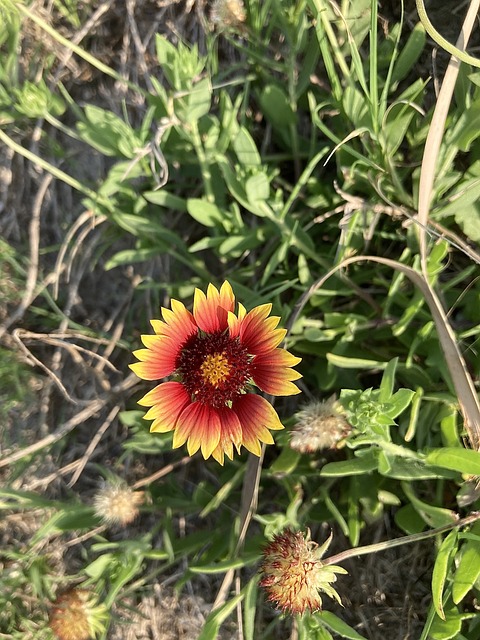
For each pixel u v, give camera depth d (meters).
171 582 0.22
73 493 0.22
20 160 0.22
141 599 0.22
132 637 0.22
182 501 0.20
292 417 0.19
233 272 0.20
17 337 0.20
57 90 0.22
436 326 0.16
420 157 0.19
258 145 0.22
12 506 0.18
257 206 0.18
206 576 0.21
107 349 0.21
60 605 0.19
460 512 0.18
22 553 0.21
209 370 0.16
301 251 0.19
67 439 0.22
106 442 0.22
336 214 0.20
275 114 0.19
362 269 0.20
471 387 0.16
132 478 0.22
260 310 0.16
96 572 0.18
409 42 0.17
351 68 0.17
